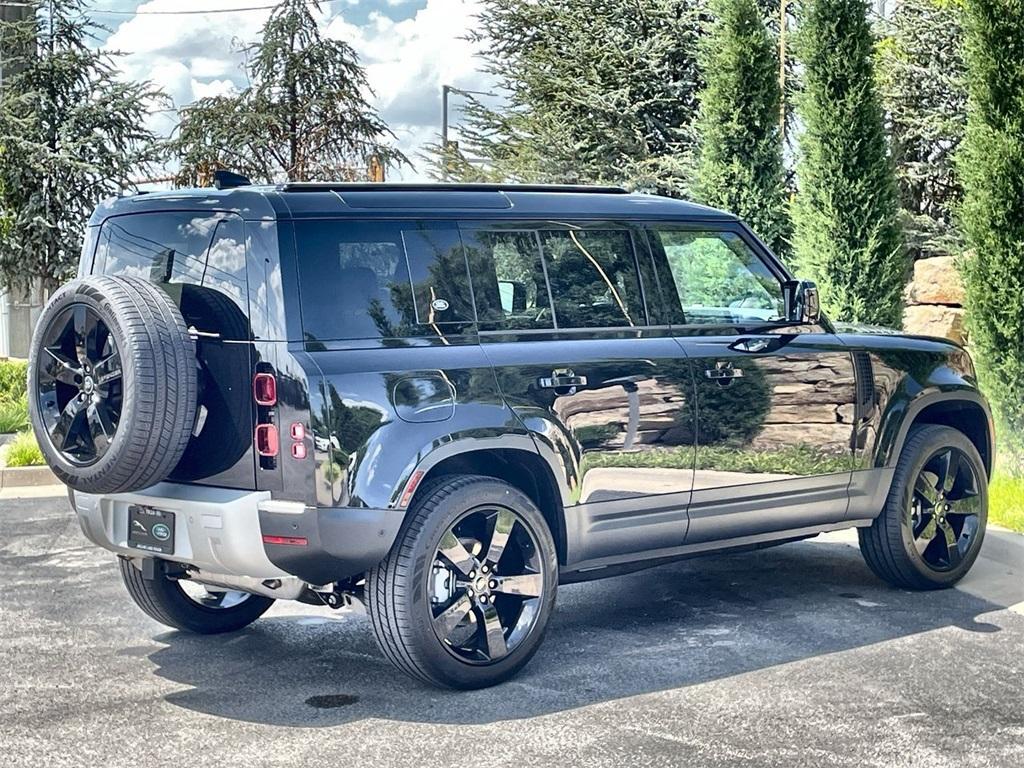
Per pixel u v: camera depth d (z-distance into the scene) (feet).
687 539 21.07
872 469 23.40
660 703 17.69
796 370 22.24
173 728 16.81
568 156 73.31
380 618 17.78
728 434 21.22
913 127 68.28
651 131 73.92
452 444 17.88
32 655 20.48
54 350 18.11
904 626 21.84
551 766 15.26
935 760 15.43
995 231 36.65
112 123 78.02
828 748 15.84
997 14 36.40
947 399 24.36
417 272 18.52
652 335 20.83
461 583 18.28
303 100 84.28
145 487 17.57
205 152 82.69
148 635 21.80
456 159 82.43
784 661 19.72
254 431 17.35
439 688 18.45
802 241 45.96
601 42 74.84
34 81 77.46
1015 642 20.79
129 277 17.93
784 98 63.16
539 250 19.94
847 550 28.66
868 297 44.34
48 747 16.07
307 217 17.75
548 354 19.29
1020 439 36.60
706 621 22.34
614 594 24.63
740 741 16.11
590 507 19.62
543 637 19.02
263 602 22.21
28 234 76.95
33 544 30.04
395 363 17.74
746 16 50.42
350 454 17.13
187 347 17.44
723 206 50.75
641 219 21.36
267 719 17.17
